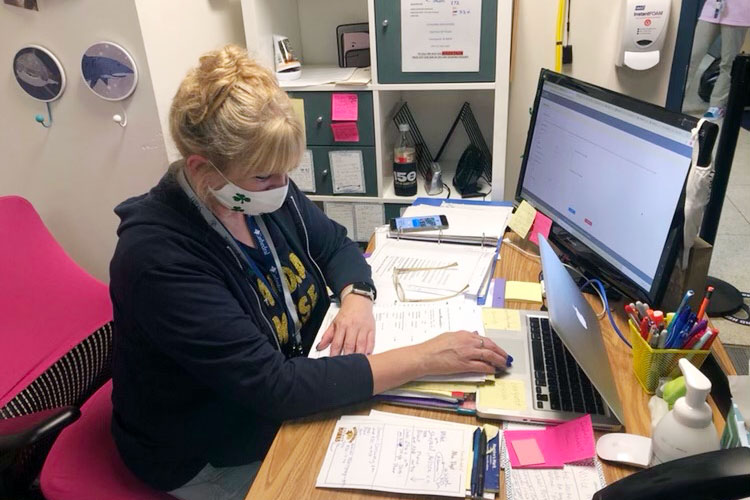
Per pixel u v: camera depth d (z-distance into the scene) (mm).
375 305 1219
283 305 1179
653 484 587
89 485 1145
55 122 1785
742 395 795
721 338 1713
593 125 1206
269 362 959
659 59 2025
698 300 1062
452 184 2148
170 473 1121
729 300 1812
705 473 565
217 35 1984
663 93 2100
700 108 2084
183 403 1072
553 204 1378
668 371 931
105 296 1552
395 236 1506
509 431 893
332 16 2205
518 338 1082
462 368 971
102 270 2008
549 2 2043
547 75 1396
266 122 884
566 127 1311
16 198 1517
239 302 1049
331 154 2027
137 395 1070
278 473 845
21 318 1427
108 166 1812
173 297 936
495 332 1102
